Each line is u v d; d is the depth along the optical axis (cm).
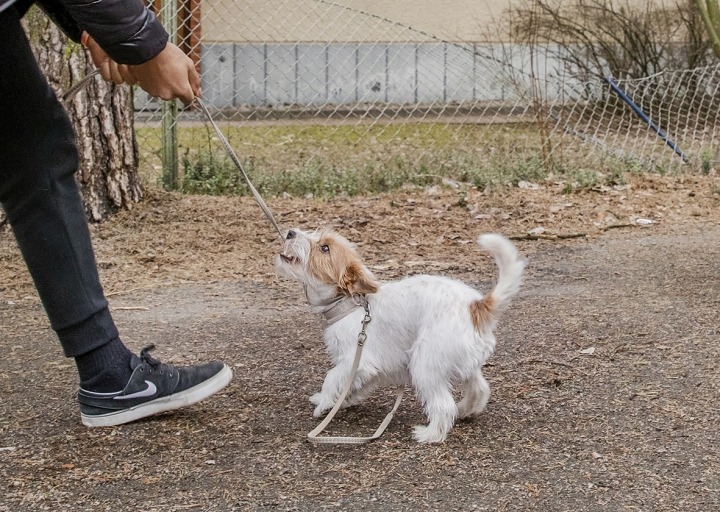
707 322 488
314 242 359
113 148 698
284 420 363
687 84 1159
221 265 622
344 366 353
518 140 1023
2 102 313
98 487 304
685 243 680
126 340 470
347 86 1421
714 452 332
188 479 310
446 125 1122
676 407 374
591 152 954
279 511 288
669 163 971
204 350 453
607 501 296
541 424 360
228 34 1375
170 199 738
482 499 297
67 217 331
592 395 390
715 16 1001
